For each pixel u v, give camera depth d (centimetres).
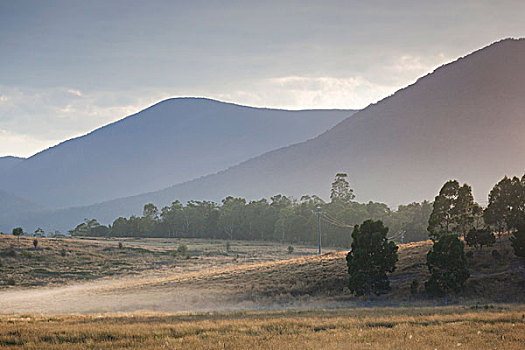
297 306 6019
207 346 2581
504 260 6544
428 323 3450
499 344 2692
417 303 5703
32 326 3344
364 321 3556
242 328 3206
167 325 3391
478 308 4562
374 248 6219
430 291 5806
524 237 6356
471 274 6316
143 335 2936
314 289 6856
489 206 7438
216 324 3450
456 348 2583
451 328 3158
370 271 6175
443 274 5753
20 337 2828
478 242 6956
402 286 6394
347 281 6925
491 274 6156
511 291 5628
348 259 6469
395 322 3506
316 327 3306
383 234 6294
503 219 7381
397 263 7356
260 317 4094
